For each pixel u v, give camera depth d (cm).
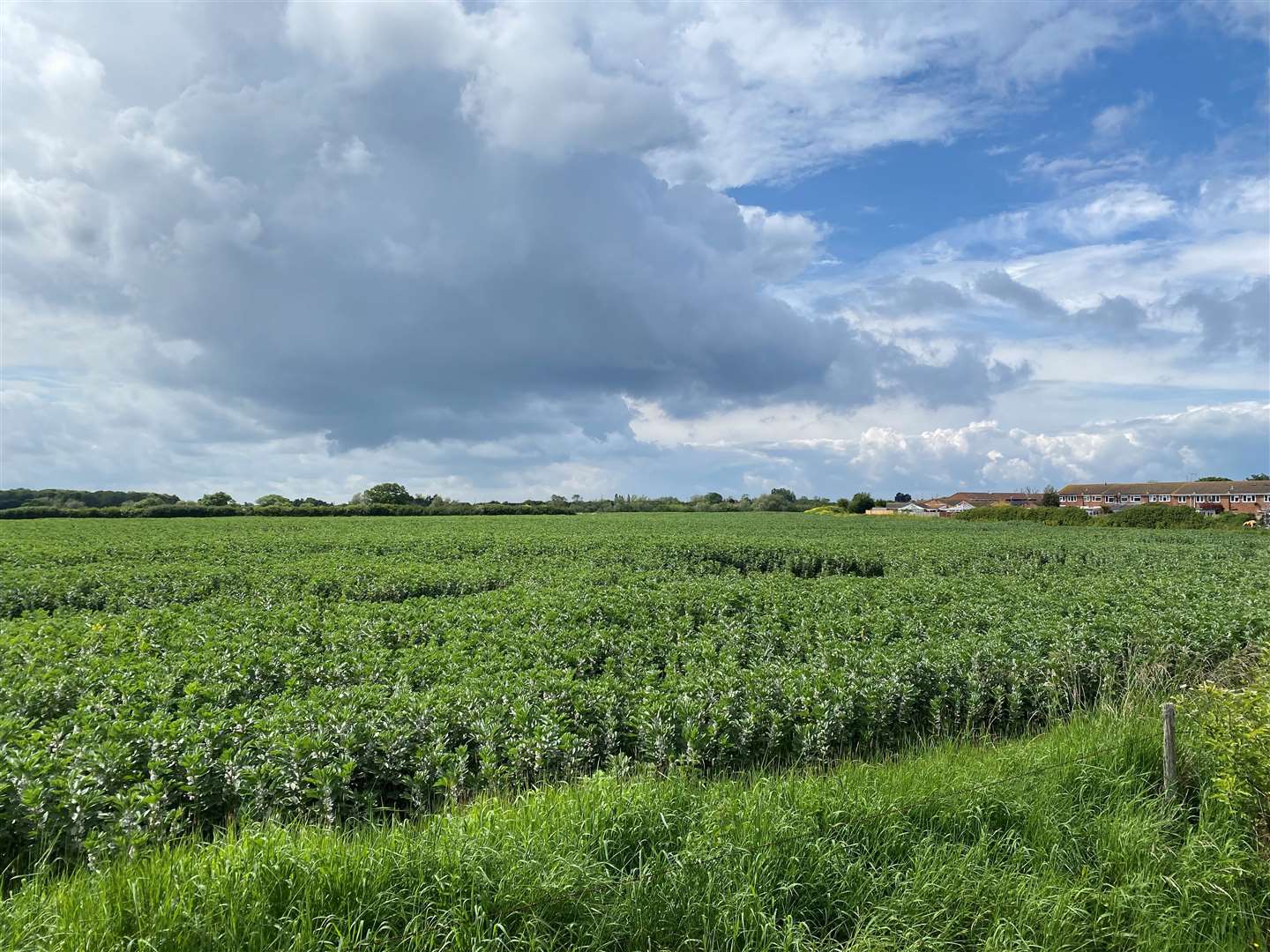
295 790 749
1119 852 678
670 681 1091
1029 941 581
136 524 6025
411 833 632
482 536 4300
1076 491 13550
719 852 614
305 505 9238
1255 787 720
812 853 630
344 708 903
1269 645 1248
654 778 803
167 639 1397
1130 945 591
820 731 948
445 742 855
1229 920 616
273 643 1364
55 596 2012
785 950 543
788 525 6700
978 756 923
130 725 848
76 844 661
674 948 546
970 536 4897
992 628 1495
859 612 1709
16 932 482
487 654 1257
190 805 751
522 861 567
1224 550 3644
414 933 511
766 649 1366
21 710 988
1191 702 902
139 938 482
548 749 845
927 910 593
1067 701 1180
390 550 3388
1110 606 1709
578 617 1605
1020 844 684
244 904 517
